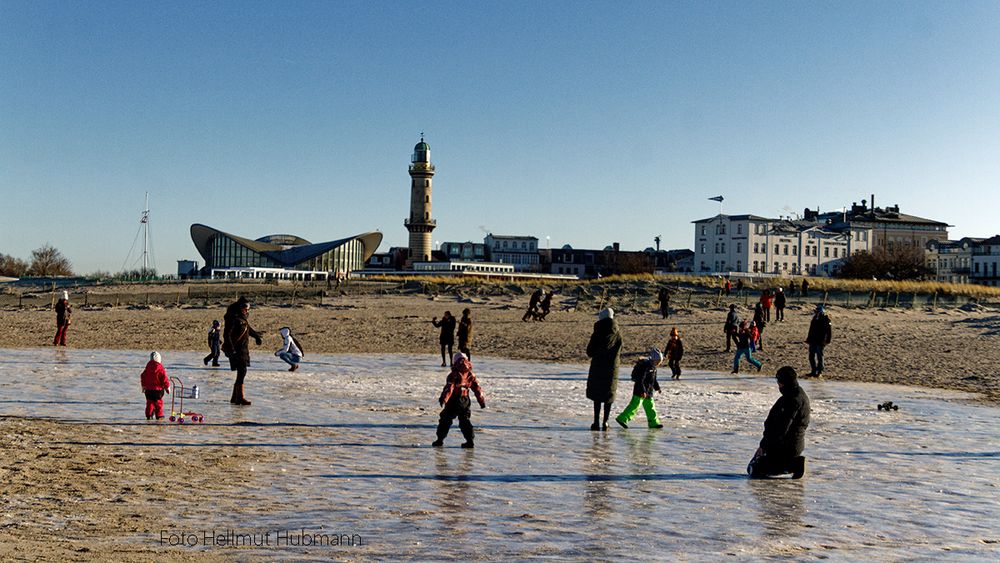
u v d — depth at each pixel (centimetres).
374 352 3631
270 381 2428
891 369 2947
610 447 1424
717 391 2331
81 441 1346
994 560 806
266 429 1536
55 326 4678
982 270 15175
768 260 14238
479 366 3042
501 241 17600
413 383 2417
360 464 1230
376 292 7206
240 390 1880
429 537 843
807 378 2738
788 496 1069
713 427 1675
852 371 2905
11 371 2536
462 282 8200
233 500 989
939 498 1071
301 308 5959
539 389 2317
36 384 2188
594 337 1611
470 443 1391
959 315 5784
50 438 1361
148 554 757
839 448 1445
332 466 1208
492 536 852
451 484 1105
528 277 13638
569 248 18238
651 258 17212
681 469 1238
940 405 2059
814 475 1209
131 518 893
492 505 991
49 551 752
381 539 832
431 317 5247
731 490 1099
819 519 953
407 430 1568
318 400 1998
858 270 12912
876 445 1479
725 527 908
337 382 2420
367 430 1555
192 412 1738
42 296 7169
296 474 1146
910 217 16562
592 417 1803
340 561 754
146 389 1616
